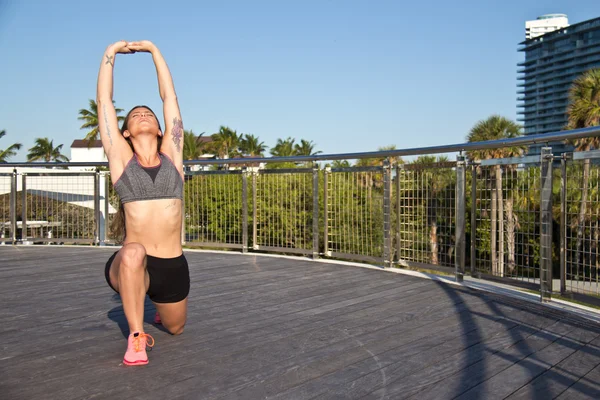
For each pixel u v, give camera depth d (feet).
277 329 9.31
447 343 8.48
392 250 15.76
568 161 10.40
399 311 10.60
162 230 8.02
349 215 16.89
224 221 19.70
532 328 9.32
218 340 8.66
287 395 6.43
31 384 6.76
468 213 13.69
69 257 18.15
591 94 73.77
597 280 9.66
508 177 12.05
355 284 13.43
